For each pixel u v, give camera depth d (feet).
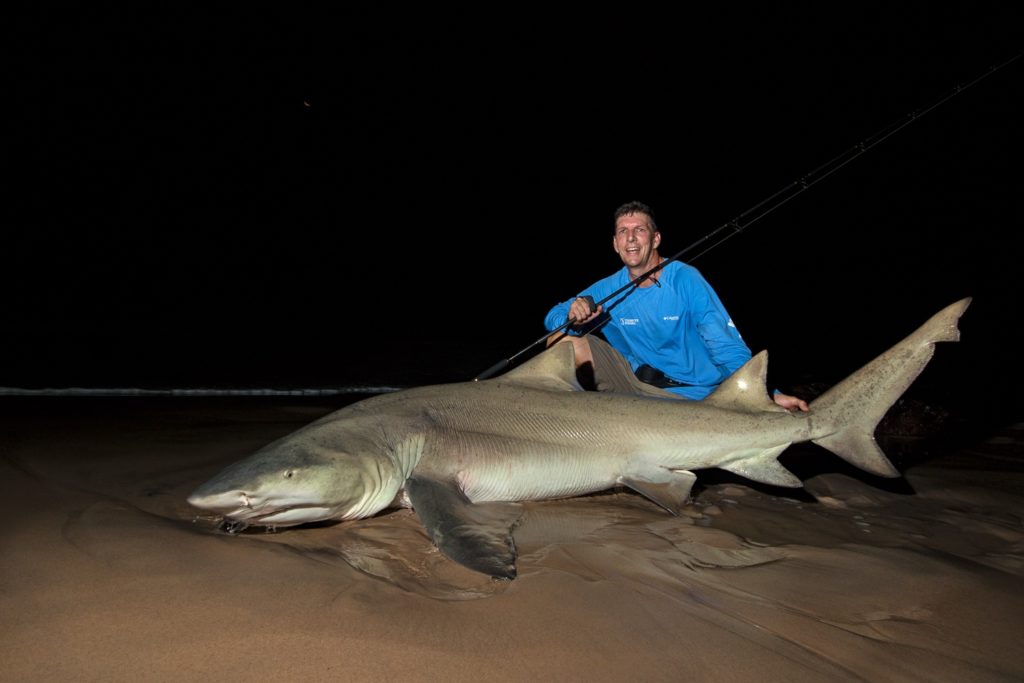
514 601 7.79
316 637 6.69
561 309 18.15
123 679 5.89
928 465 17.33
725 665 6.70
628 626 7.36
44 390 22.95
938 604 8.53
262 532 9.95
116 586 7.51
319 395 25.14
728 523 11.84
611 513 12.25
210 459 13.89
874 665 6.94
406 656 6.47
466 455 12.38
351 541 9.89
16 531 8.91
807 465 17.21
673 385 16.71
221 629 6.75
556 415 13.43
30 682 5.77
